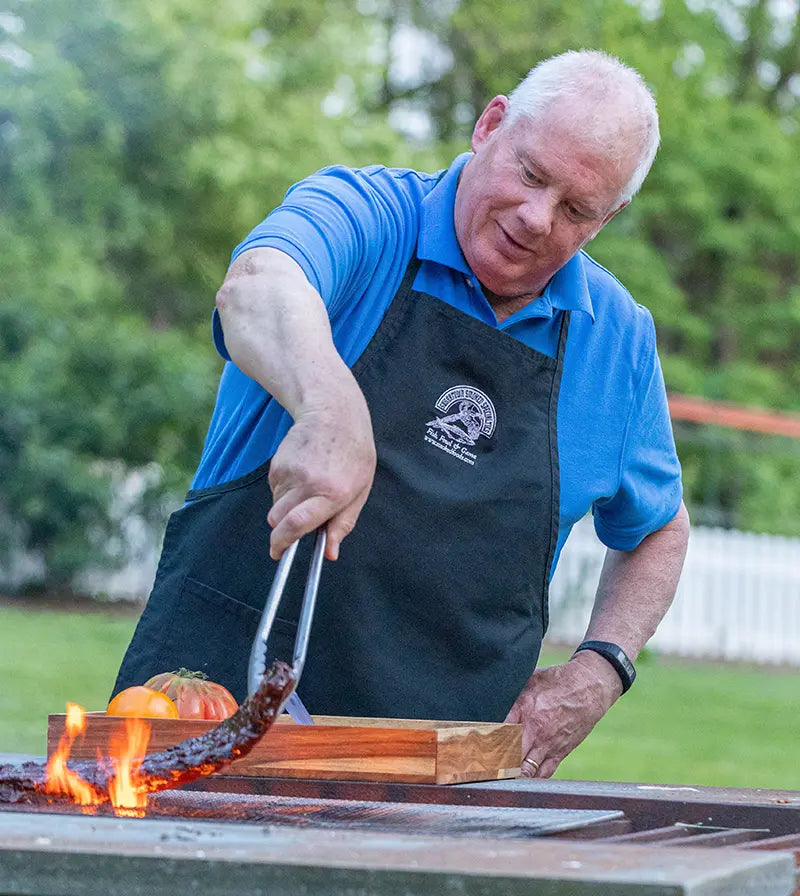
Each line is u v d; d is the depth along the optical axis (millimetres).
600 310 2930
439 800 1954
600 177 2566
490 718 2719
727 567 17453
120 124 15438
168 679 2473
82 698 8555
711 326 21391
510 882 1083
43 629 12359
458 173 2803
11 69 14977
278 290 2105
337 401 1872
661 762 8211
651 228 21438
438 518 2668
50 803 1612
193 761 1575
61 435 14820
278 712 1549
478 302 2764
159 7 15789
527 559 2764
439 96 21172
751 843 1508
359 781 2014
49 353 14750
